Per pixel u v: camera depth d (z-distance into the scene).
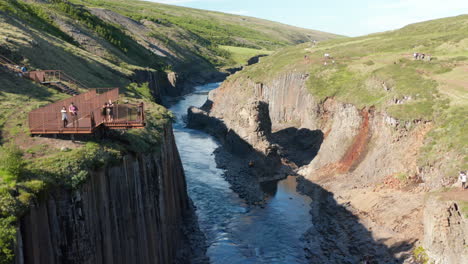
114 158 27.78
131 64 112.31
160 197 35.31
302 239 44.00
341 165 61.97
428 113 52.44
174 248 38.84
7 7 70.94
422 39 114.19
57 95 41.16
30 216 19.02
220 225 47.06
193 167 68.25
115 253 26.52
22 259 17.92
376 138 58.44
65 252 21.78
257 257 40.19
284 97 100.12
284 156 74.12
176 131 97.38
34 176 21.62
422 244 36.72
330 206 51.28
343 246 41.41
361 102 65.06
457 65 71.75
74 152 25.66
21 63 46.66
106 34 129.25
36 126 27.69
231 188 59.12
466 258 30.50
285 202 54.66
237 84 119.44
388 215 43.81
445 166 43.38
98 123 28.94
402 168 50.34
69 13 123.75
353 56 109.62
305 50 141.50
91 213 23.98
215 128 94.12
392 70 72.50
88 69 66.19
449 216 33.41
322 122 81.75
